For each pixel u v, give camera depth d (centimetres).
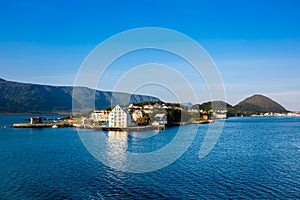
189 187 4225
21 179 4719
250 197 3806
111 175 4928
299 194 3928
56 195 3916
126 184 4388
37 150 8056
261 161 6191
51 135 12500
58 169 5441
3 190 4138
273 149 8094
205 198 3769
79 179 4697
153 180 4600
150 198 3788
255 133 13488
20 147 8731
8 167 5669
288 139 10844
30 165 5853
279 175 4922
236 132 13975
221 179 4647
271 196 3844
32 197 3847
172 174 4972
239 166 5656
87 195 3919
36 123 18962
